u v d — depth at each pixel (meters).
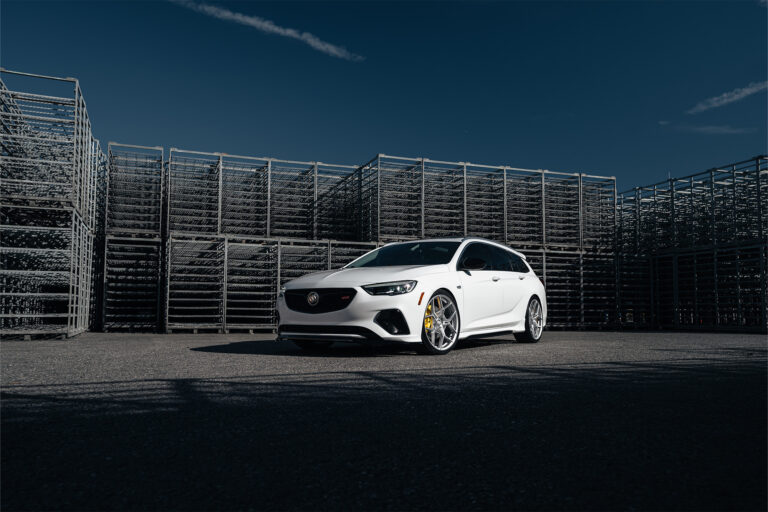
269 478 1.78
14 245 10.30
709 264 13.53
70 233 9.24
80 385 3.53
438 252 6.43
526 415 2.66
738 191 13.18
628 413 2.70
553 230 14.25
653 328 14.77
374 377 3.86
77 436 2.28
